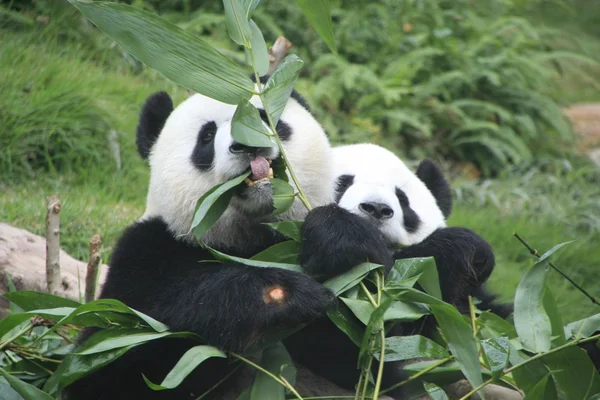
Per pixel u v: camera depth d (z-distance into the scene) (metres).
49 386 6.89
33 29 19.00
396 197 9.16
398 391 7.87
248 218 7.87
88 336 7.48
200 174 7.84
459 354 6.46
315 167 8.15
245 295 6.62
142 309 7.24
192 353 6.41
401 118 21.14
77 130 16.27
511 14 29.06
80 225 13.34
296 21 23.03
